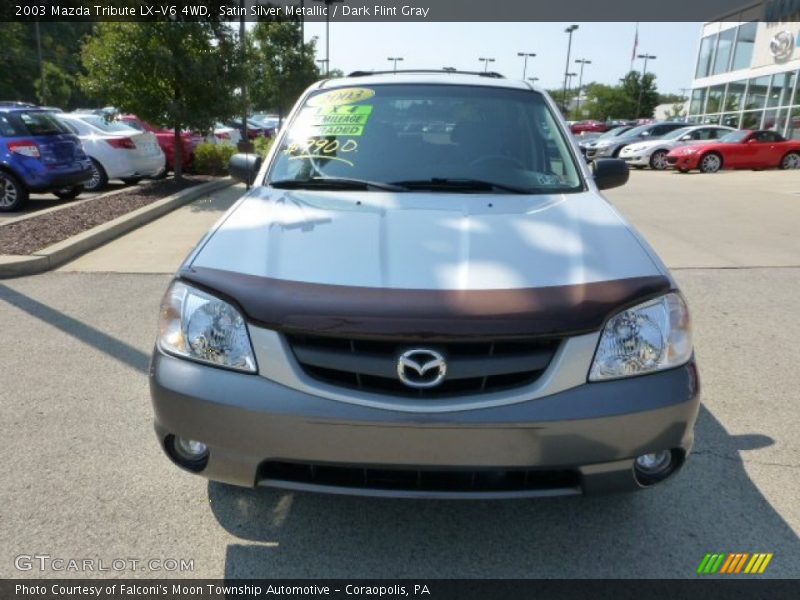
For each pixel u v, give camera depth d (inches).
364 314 77.7
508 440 76.8
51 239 273.6
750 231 319.0
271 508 101.9
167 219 347.3
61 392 140.3
